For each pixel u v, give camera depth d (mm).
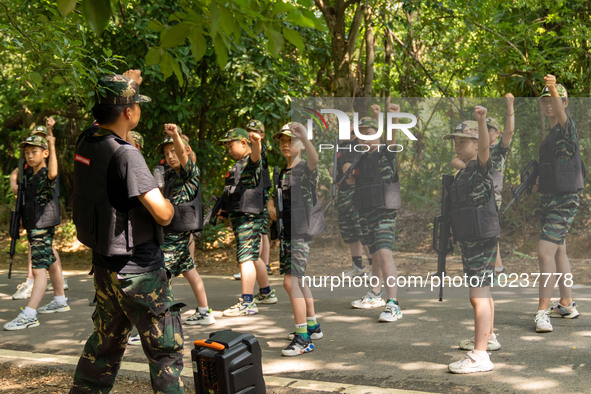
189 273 5938
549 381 3982
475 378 4102
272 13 2611
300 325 4855
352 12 11703
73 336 5699
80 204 3039
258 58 9984
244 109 10320
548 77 4707
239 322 6074
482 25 10195
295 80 10844
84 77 4680
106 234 2932
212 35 2506
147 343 3021
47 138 6156
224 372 2783
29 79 4945
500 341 4945
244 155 6266
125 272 2955
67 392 4055
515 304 6254
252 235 6371
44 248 6191
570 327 5285
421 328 5473
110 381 3215
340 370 4391
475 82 10586
